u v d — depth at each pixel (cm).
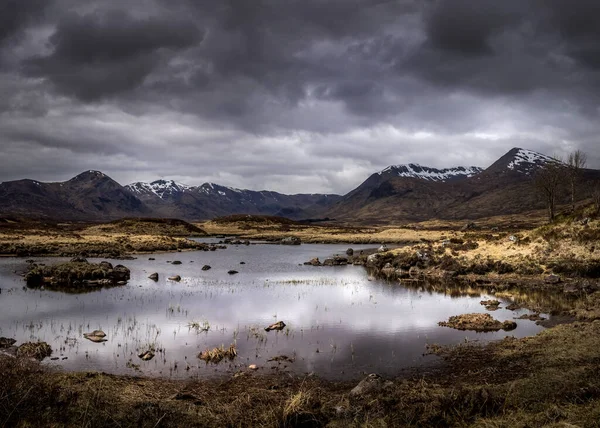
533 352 1931
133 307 3109
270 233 15500
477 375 1712
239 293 3762
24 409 1095
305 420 1176
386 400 1313
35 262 5922
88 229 13875
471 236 6438
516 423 1043
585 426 945
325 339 2327
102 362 1909
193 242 9506
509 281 4341
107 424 1103
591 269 4106
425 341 2284
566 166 7862
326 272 5469
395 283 4494
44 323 2614
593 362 1639
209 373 1792
